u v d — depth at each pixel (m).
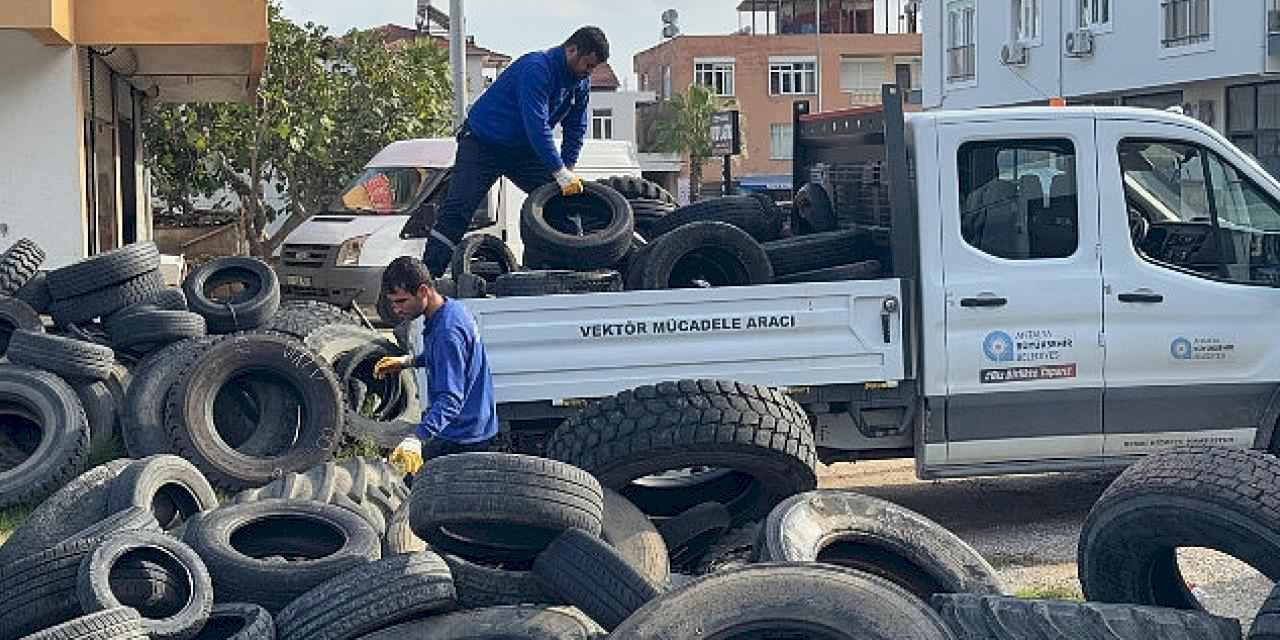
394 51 32.50
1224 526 8.85
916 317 11.52
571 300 11.13
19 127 17.06
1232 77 36.94
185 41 17.30
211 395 12.76
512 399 11.09
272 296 14.57
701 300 11.23
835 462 11.96
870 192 12.11
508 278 11.40
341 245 20.55
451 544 9.24
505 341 11.09
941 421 11.62
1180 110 12.16
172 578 9.24
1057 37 43.28
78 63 17.33
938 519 12.43
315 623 8.76
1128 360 11.70
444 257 12.58
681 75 90.69
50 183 17.17
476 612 8.78
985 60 46.78
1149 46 39.56
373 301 20.48
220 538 9.81
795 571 8.13
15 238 17.12
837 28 95.88
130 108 23.53
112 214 20.61
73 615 9.08
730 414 10.13
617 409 10.20
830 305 11.36
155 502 10.76
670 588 8.83
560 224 12.17
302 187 31.00
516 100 12.36
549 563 8.87
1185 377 11.76
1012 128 11.62
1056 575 11.04
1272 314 11.84
